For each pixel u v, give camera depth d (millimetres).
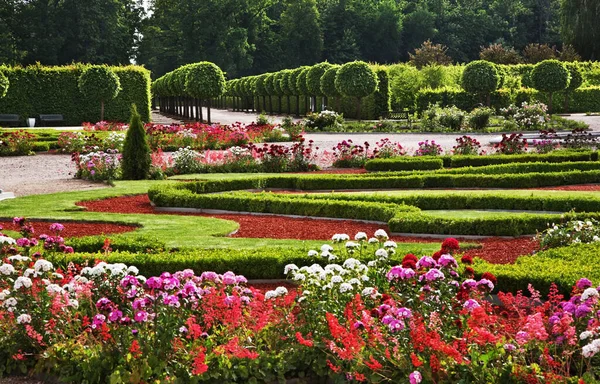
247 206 13305
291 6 91125
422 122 33344
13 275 6309
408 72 49375
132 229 11461
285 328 5484
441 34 95625
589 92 47594
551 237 9375
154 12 86750
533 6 95125
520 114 33406
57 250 8469
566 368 4773
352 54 92000
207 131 25594
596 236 9133
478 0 101375
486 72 41312
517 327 5184
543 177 16516
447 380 4531
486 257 9547
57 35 69125
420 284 5797
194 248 9438
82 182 17781
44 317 5727
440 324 5039
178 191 14289
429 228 10984
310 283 5832
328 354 5105
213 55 83625
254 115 57469
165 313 5410
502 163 20141
